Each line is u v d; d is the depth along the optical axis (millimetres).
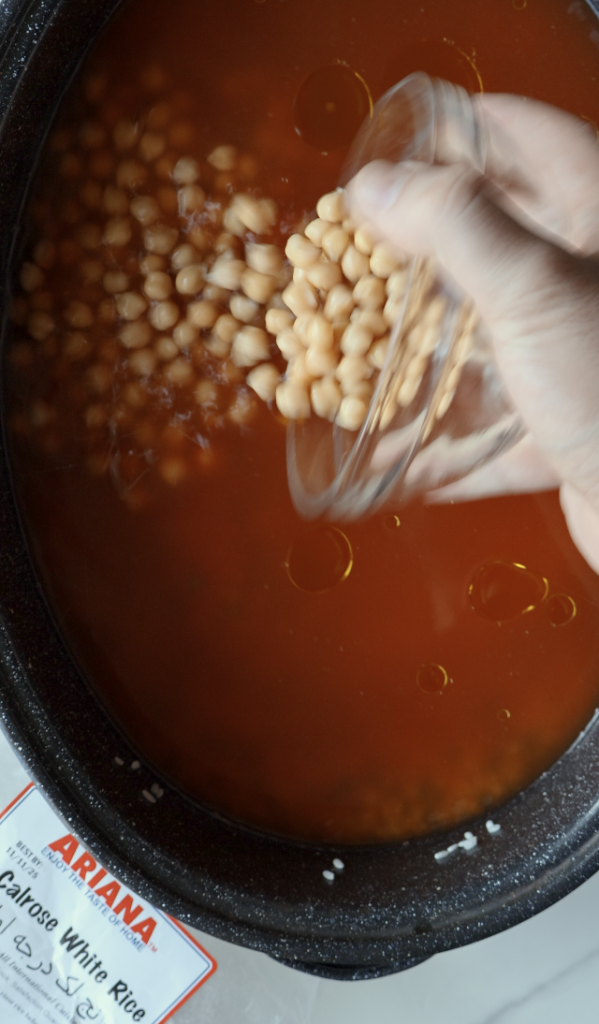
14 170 486
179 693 503
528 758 510
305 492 495
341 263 497
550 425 473
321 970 490
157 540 501
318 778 506
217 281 501
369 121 499
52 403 499
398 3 499
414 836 507
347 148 501
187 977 538
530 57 504
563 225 506
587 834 479
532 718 509
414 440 469
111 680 501
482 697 508
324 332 490
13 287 495
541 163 502
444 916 477
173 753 502
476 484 501
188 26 497
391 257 486
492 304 458
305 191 502
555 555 507
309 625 503
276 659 503
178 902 469
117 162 498
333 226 494
